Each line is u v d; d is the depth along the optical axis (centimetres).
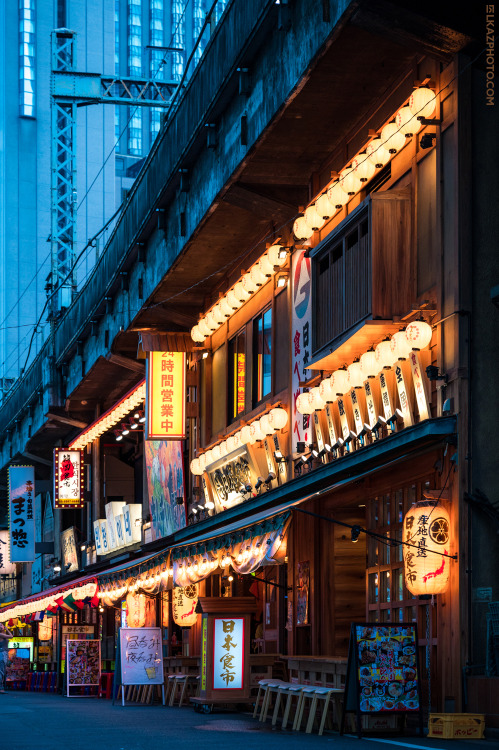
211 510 2486
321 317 1722
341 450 1727
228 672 1803
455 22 1339
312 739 1254
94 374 3309
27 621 4538
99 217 10094
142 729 1459
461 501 1295
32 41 10331
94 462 3856
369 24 1355
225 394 2469
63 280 3812
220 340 2544
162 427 2594
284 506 1534
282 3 1535
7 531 5703
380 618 1555
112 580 2677
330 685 1474
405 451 1381
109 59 10869
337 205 1723
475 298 1352
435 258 1412
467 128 1379
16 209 9925
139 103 4134
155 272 2398
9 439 4909
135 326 2647
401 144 1523
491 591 1275
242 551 1614
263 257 2048
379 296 1477
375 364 1526
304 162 1845
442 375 1352
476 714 1211
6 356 9469
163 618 2923
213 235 2150
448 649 1298
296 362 1952
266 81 1650
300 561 1900
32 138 10131
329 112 1678
